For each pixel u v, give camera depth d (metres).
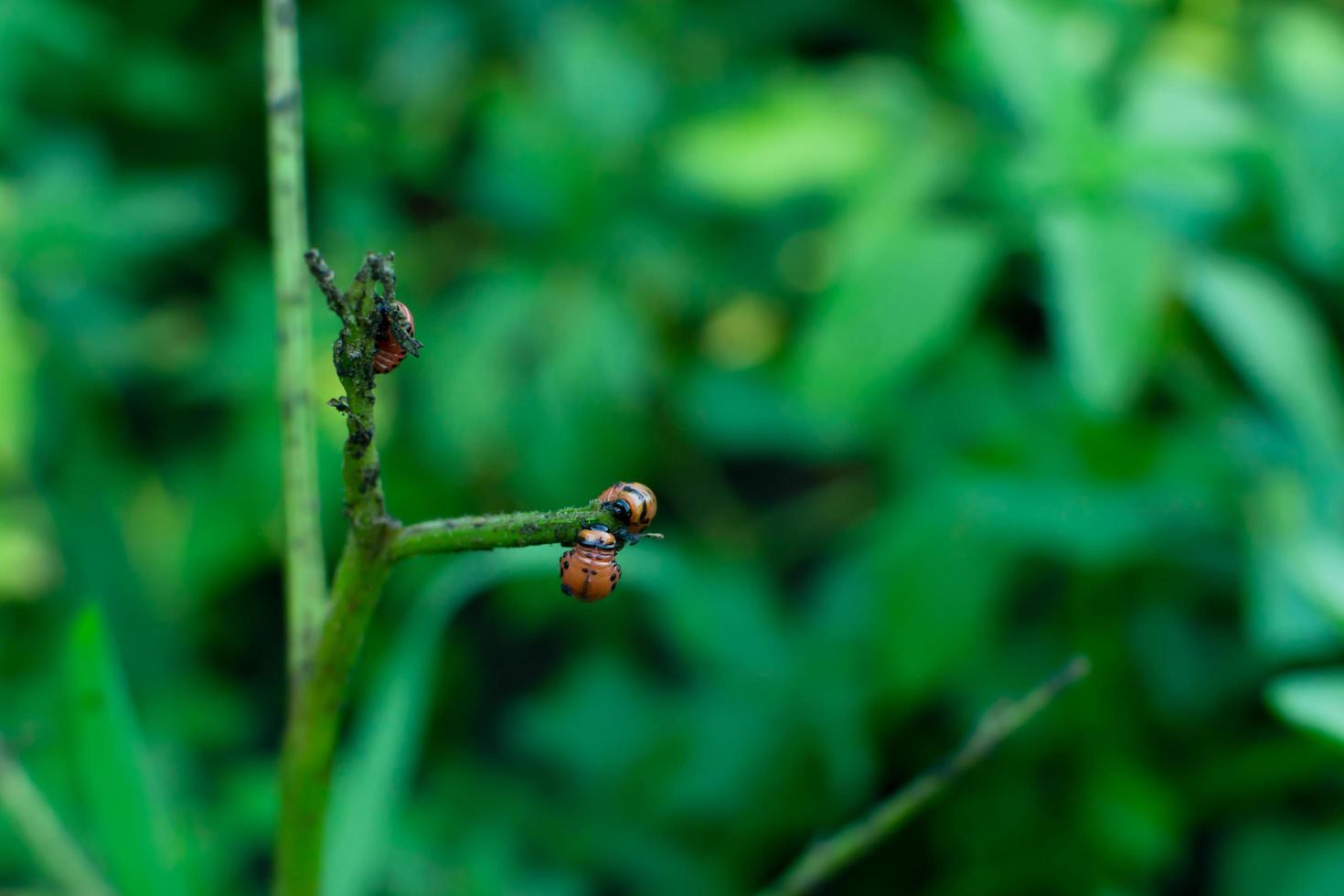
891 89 0.82
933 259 0.67
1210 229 0.74
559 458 0.75
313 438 0.40
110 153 0.84
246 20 0.85
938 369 0.75
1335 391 0.74
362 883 0.44
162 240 0.77
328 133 0.81
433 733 0.81
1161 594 0.68
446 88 0.86
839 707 0.68
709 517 0.85
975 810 0.67
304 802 0.38
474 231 0.87
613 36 0.83
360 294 0.35
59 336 0.80
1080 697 0.67
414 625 0.48
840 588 0.72
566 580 0.39
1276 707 0.47
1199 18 0.82
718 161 0.79
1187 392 0.72
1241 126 0.73
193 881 0.47
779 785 0.69
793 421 0.79
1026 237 0.67
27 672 0.75
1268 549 0.63
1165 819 0.64
